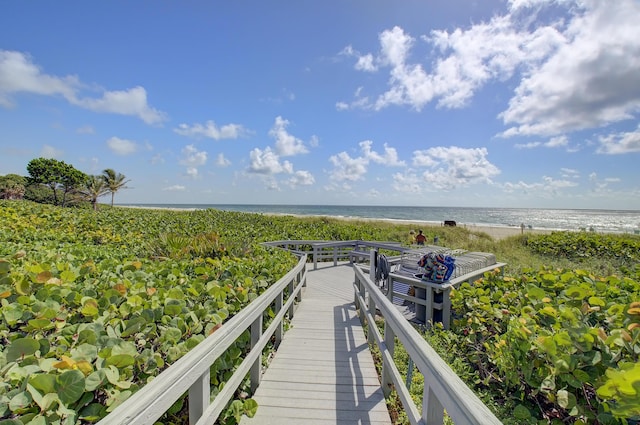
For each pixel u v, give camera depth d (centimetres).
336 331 427
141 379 169
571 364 193
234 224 1295
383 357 270
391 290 572
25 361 141
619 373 136
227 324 200
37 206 1091
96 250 459
